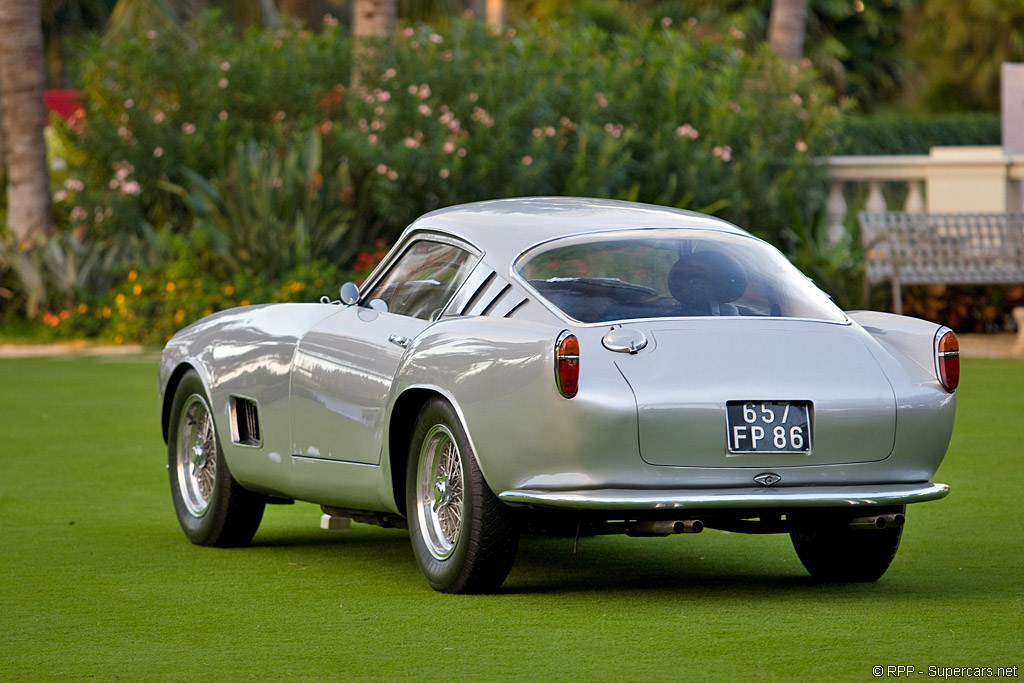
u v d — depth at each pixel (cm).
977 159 5703
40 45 5856
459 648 1445
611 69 5759
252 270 5288
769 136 5822
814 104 5891
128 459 2958
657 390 1570
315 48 5806
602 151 5269
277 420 1983
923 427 1658
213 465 2120
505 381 1612
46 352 5166
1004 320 5381
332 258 5431
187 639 1504
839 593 1727
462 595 1717
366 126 5362
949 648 1420
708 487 1588
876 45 11950
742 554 2030
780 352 1639
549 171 5381
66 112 7875
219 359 2103
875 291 5391
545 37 6100
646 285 1716
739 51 6109
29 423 3481
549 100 5462
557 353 1564
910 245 5169
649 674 1330
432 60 5466
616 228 1809
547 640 1474
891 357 1692
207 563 1967
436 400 1712
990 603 1647
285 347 1992
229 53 5803
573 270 1723
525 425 1591
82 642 1494
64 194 6209
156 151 5641
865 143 9756
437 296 1823
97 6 13112
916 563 1909
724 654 1404
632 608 1634
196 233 5338
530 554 2033
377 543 2153
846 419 1620
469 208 1959
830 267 5381
